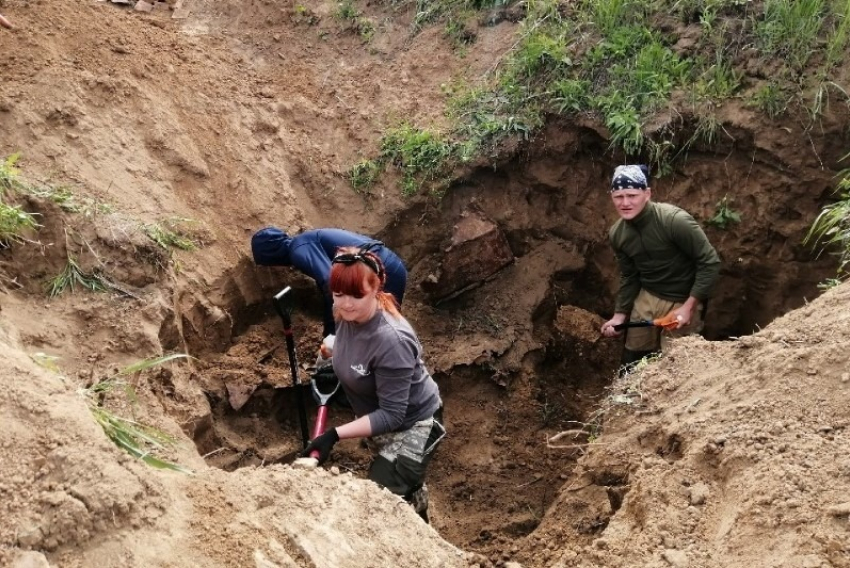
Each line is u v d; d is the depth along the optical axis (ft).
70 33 18.19
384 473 12.39
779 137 18.33
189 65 19.25
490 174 19.10
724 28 19.10
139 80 18.08
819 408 10.78
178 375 14.19
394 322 11.83
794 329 12.32
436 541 9.55
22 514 7.46
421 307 18.74
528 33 19.88
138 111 17.58
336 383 14.19
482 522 15.85
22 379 8.70
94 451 8.09
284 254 16.08
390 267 15.35
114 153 16.72
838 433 10.37
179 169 17.39
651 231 16.42
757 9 19.21
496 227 18.78
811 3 18.78
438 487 16.56
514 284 19.07
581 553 10.30
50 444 8.04
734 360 12.46
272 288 17.69
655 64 19.06
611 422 12.75
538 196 19.45
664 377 12.78
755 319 19.58
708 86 18.69
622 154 19.07
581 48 19.58
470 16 20.79
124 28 19.29
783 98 18.30
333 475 9.85
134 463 8.27
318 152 19.08
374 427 11.74
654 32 19.62
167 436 11.76
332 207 18.70
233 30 20.81
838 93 18.20
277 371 16.76
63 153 16.14
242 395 15.76
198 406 14.16
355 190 18.81
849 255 16.76
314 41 20.97
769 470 9.94
